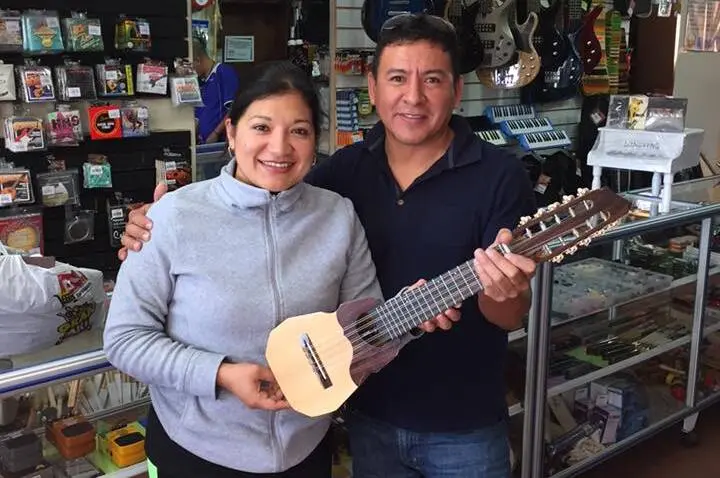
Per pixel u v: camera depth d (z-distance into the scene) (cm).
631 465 300
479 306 147
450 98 148
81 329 168
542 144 473
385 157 159
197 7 384
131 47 309
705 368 322
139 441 168
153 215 126
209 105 386
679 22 527
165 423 129
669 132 283
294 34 434
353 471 171
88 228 312
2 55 281
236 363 121
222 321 121
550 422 269
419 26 145
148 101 321
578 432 271
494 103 488
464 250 152
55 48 286
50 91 286
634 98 294
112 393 174
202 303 121
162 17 319
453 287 126
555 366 270
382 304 131
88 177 306
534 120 486
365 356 129
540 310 233
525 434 244
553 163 470
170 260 122
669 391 312
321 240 131
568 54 466
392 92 146
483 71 445
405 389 159
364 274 138
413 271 153
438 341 156
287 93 121
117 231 316
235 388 118
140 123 314
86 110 305
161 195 144
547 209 123
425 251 153
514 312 140
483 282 121
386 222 155
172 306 125
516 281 119
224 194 126
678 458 306
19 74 283
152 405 134
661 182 304
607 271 297
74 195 305
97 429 171
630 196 304
